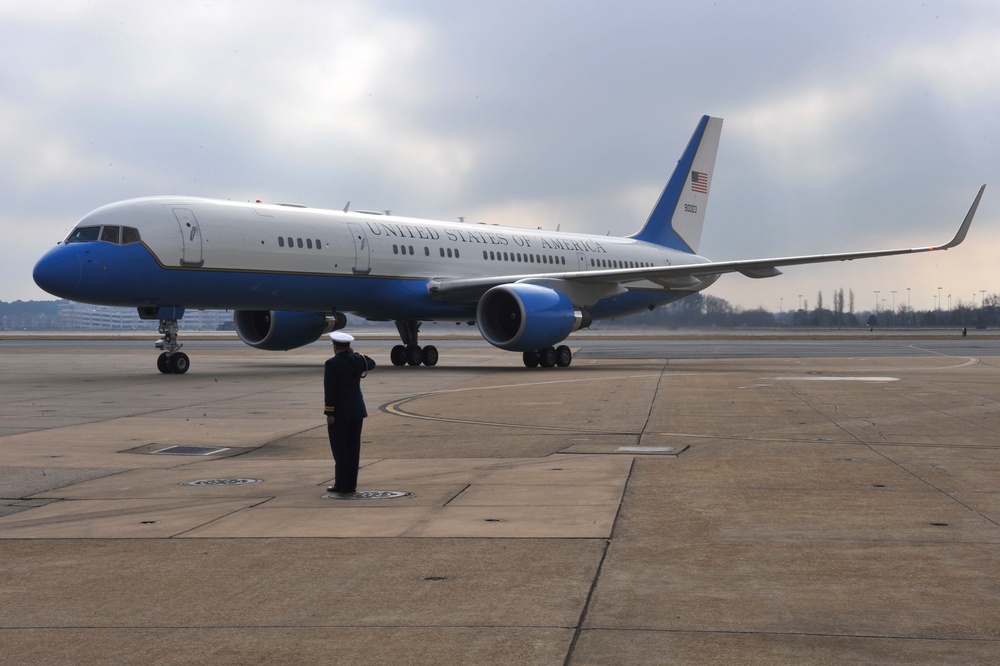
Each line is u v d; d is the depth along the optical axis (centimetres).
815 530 817
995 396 2045
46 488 1062
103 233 2566
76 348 5684
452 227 3416
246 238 2756
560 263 3728
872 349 5000
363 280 3047
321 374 2920
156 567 720
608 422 1625
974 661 512
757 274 3152
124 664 520
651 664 511
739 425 1566
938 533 802
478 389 2316
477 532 826
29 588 667
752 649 532
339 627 579
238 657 530
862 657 519
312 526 859
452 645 543
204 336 9562
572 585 659
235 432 1546
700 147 4394
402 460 1255
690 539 789
